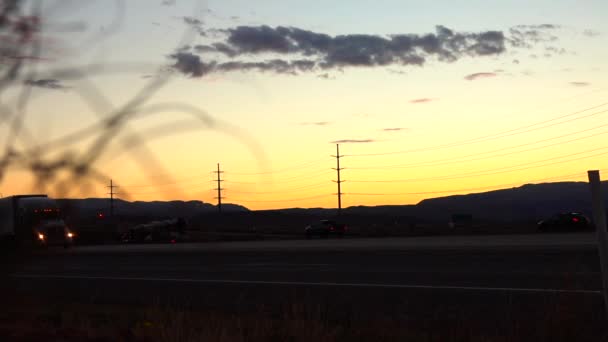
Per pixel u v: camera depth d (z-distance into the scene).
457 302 15.27
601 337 9.84
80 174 2.87
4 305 3.78
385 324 11.41
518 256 25.75
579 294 10.91
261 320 10.30
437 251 29.83
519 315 12.23
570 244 32.09
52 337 7.05
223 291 18.81
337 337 9.95
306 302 14.98
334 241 45.44
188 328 9.24
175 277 23.41
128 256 34.75
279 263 27.69
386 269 23.25
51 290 18.00
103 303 16.48
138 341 8.60
